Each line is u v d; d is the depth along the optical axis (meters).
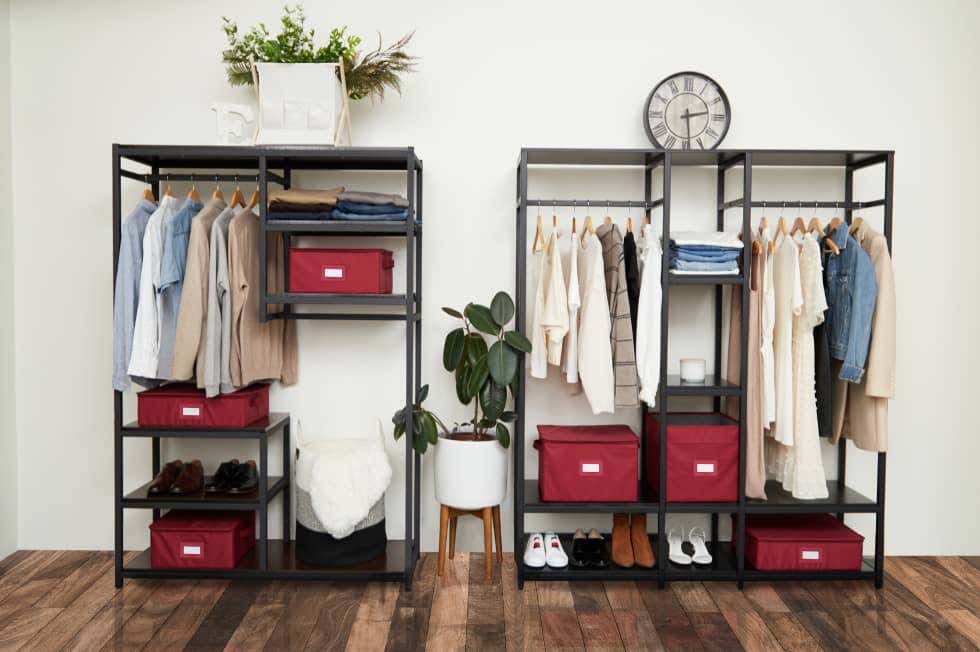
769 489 3.22
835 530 3.10
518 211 3.08
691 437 2.97
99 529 3.36
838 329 3.02
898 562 3.31
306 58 3.00
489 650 2.45
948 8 3.29
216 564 2.95
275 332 3.16
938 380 3.37
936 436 3.38
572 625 2.63
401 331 3.33
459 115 3.29
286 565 2.99
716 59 3.30
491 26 3.29
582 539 3.15
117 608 2.74
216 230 2.85
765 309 2.98
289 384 3.28
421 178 3.26
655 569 3.01
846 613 2.75
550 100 3.29
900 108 3.31
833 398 3.15
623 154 2.97
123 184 3.29
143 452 3.34
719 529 3.39
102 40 3.26
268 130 2.97
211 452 3.37
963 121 3.31
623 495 2.99
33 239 3.29
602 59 3.29
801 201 3.32
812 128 3.31
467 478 2.98
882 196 3.33
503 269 3.32
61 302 3.30
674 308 3.34
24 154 3.27
